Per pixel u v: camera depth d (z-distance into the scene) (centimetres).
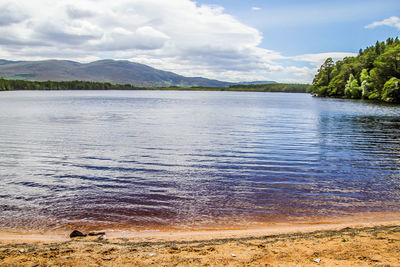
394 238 725
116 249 683
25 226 884
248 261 604
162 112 5781
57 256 639
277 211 1012
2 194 1173
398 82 8662
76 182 1346
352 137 2728
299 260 605
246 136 2797
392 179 1398
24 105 7488
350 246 675
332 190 1236
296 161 1775
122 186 1291
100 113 5372
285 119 4525
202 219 943
